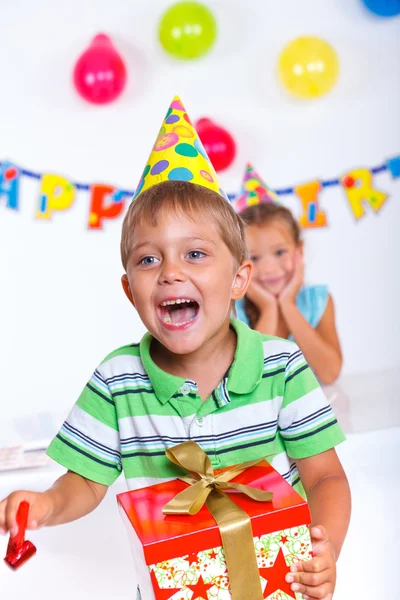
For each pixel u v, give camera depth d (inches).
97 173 97.3
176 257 33.4
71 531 58.6
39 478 60.3
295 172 100.1
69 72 95.5
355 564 53.4
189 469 31.0
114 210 96.5
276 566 27.0
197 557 26.4
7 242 95.6
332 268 100.3
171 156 37.4
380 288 101.1
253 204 84.6
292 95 98.7
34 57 95.0
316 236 99.8
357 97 100.0
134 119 97.0
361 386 86.6
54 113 95.8
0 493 58.3
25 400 96.1
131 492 31.1
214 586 26.4
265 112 99.0
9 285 96.0
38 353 96.7
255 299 82.9
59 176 96.1
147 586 27.4
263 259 82.7
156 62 96.8
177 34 88.9
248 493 28.5
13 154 95.3
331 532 32.1
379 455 65.5
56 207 95.8
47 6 94.7
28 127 95.5
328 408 36.3
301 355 37.1
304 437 35.6
